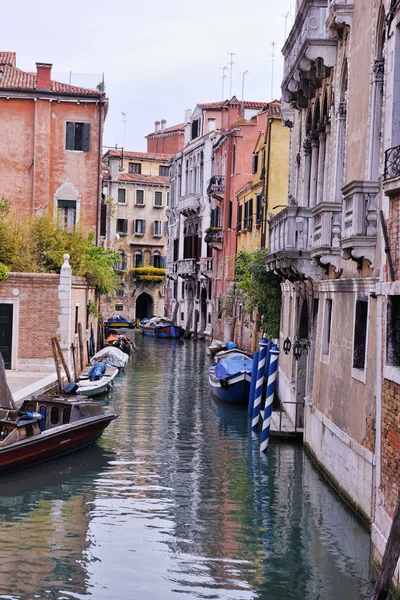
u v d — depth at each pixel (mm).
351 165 13570
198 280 56812
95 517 13148
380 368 10383
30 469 16312
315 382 16453
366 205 11688
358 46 13344
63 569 10812
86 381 26719
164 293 70688
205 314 55250
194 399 26359
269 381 17891
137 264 70812
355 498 12438
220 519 13078
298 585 10344
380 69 12016
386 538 9789
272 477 15672
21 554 11344
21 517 13086
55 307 27094
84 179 33750
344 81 15031
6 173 33375
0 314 26922
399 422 9438
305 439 17875
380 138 12000
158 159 73562
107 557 11312
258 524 12789
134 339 54406
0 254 29250
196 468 16516
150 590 10148
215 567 10977
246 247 39062
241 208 41344
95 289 36125
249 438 19750
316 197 18500
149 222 71000
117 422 21672
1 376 17688
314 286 17516
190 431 20625
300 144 20438
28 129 33438
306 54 15492
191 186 60062
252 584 10383
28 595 9930
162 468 16516
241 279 33000
